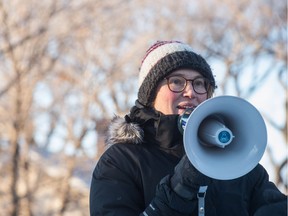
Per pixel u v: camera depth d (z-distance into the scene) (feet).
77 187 68.28
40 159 66.90
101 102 66.90
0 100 62.80
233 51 82.02
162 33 74.08
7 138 63.31
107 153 13.88
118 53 69.36
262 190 14.03
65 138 66.18
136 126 13.85
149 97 14.20
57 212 67.97
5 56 61.82
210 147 12.55
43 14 62.59
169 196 11.97
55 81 66.03
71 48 66.28
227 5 80.84
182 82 14.01
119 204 13.02
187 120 12.10
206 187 12.34
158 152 13.67
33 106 64.39
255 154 12.40
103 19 67.77
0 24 61.00
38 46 62.90
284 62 81.87
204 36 80.64
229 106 12.50
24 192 67.21
